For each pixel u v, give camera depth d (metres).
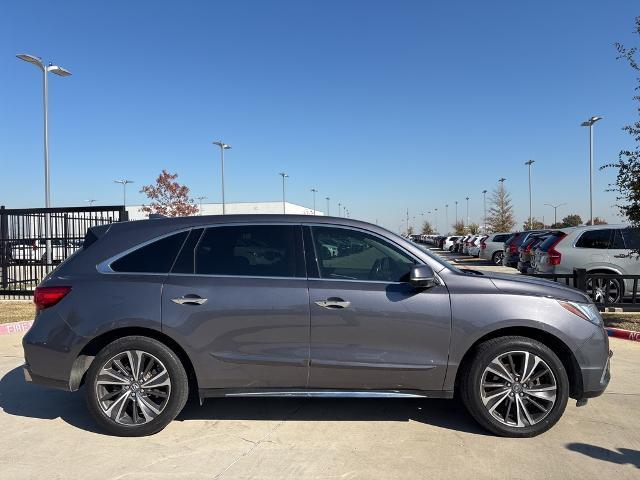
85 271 4.55
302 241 4.54
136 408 4.39
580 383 4.36
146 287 4.41
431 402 5.26
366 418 4.82
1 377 6.25
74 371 4.43
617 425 4.62
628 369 6.50
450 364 4.31
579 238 11.31
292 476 3.69
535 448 4.14
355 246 4.54
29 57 19.62
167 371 4.35
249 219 4.66
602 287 10.45
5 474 3.75
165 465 3.88
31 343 4.47
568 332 4.31
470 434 4.43
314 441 4.30
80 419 4.86
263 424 4.68
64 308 4.43
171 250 4.57
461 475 3.70
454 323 4.29
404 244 4.55
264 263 4.49
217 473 3.75
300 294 4.34
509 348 4.29
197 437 4.39
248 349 4.34
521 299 4.34
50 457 4.03
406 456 4.01
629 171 8.50
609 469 3.78
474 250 37.72
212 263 4.51
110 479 3.67
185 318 4.33
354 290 4.34
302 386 4.39
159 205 35.78
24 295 13.70
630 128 8.52
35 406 5.24
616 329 8.55
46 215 13.77
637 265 10.84
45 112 20.47
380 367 4.29
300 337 4.32
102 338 4.52
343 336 4.31
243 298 4.34
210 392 4.41
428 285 4.29
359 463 3.89
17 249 14.00
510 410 4.36
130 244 4.62
